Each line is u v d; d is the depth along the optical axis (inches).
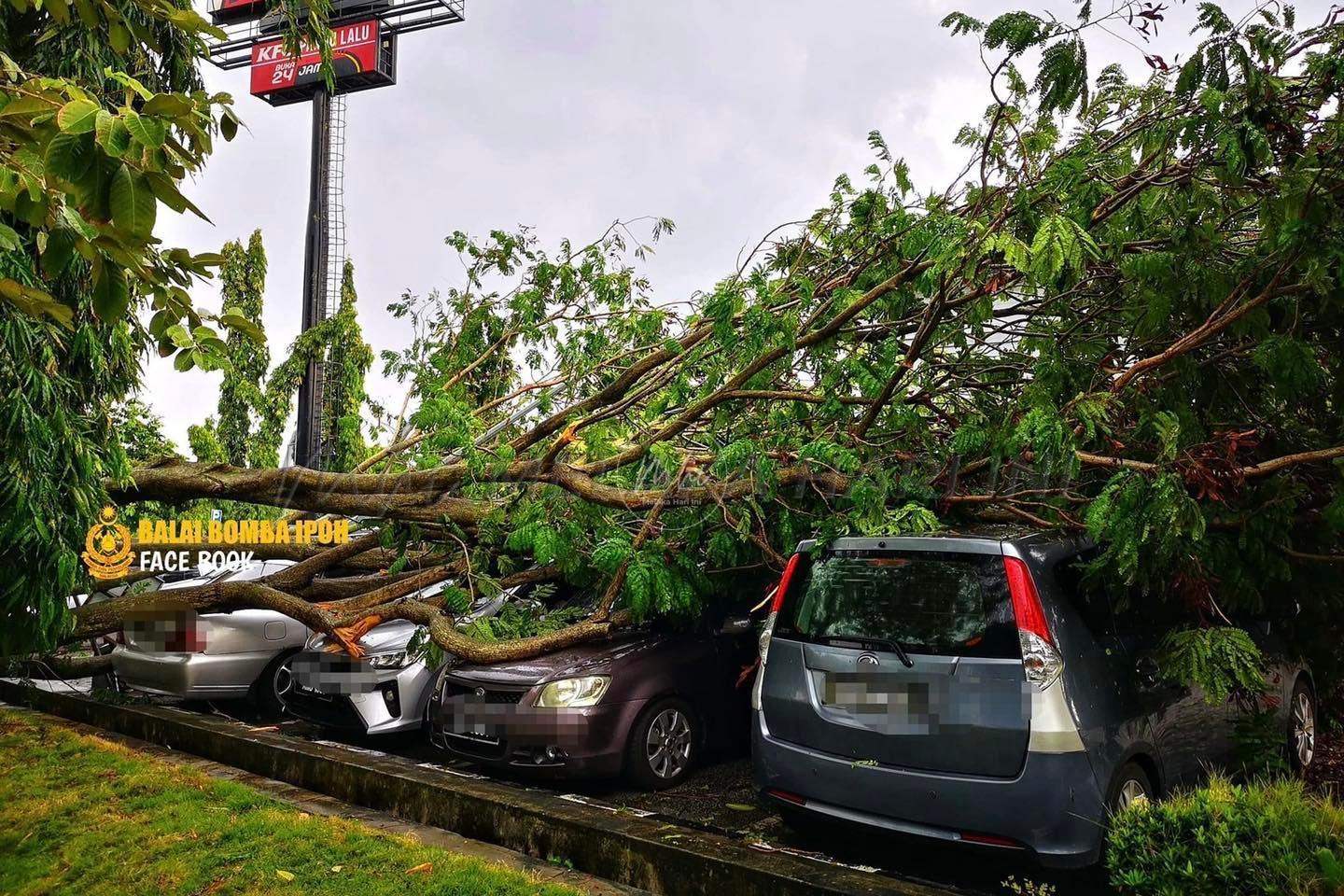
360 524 301.0
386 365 304.0
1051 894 138.5
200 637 287.3
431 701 228.7
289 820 178.7
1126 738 143.4
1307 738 208.8
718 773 225.5
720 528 220.8
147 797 195.8
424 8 1332.4
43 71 211.6
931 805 141.1
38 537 205.8
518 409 293.9
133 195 73.4
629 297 289.4
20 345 204.8
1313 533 186.5
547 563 232.5
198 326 106.8
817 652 161.3
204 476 256.1
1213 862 108.7
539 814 167.2
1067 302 190.7
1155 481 148.4
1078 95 151.0
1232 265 169.3
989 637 144.3
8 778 210.5
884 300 207.3
